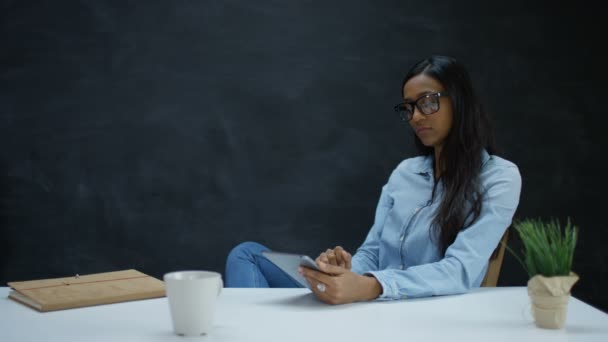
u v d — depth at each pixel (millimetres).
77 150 2822
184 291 879
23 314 1023
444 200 1485
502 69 2852
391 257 1645
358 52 2865
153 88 2838
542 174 2850
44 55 2805
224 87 2855
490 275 1488
